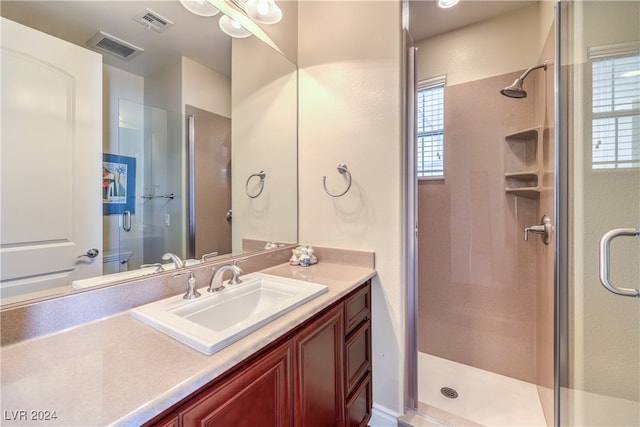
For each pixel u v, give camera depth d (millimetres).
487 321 1879
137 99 1086
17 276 795
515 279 1790
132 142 1075
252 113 1544
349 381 1284
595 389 1203
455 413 1511
